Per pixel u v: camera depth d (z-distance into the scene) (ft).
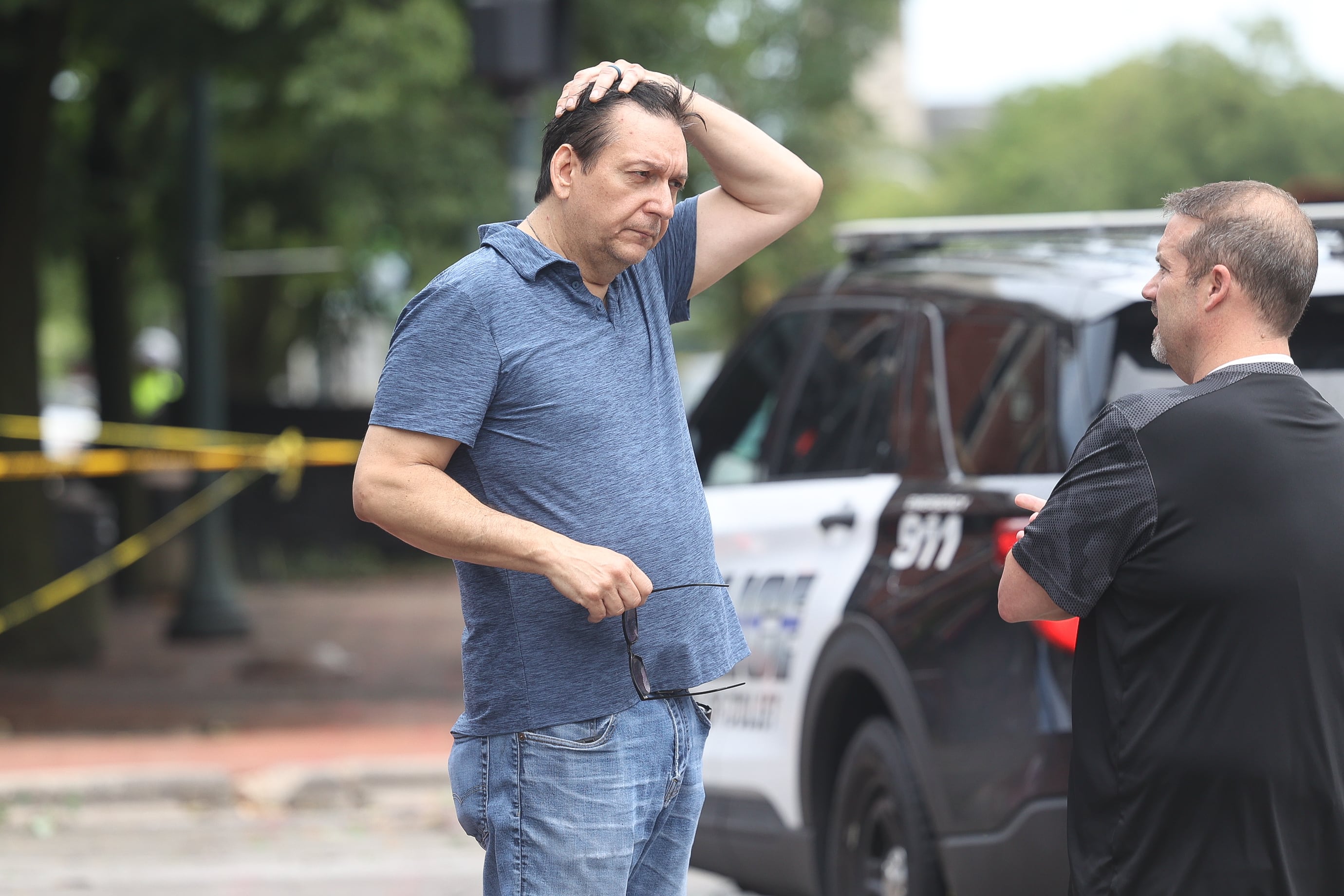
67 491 168.66
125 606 138.72
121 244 137.39
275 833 66.13
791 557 42.34
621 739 24.13
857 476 41.01
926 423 38.58
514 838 24.23
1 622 103.24
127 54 97.19
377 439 23.56
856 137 184.14
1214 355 22.67
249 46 92.94
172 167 135.74
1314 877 21.49
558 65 66.74
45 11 96.53
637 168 23.58
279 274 177.58
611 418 24.03
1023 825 32.17
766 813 43.01
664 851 25.76
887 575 37.83
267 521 169.07
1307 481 21.61
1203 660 21.61
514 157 67.62
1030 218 41.06
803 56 169.07
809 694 40.55
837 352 44.21
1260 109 270.46
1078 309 34.65
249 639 118.11
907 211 333.83
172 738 82.12
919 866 36.19
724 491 47.06
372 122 98.53
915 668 35.76
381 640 118.52
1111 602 22.48
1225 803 21.47
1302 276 22.29
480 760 24.63
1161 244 23.27
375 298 184.75
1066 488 22.59
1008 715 32.94
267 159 140.26
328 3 87.76
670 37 108.99
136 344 201.36
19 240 100.99
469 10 66.33
